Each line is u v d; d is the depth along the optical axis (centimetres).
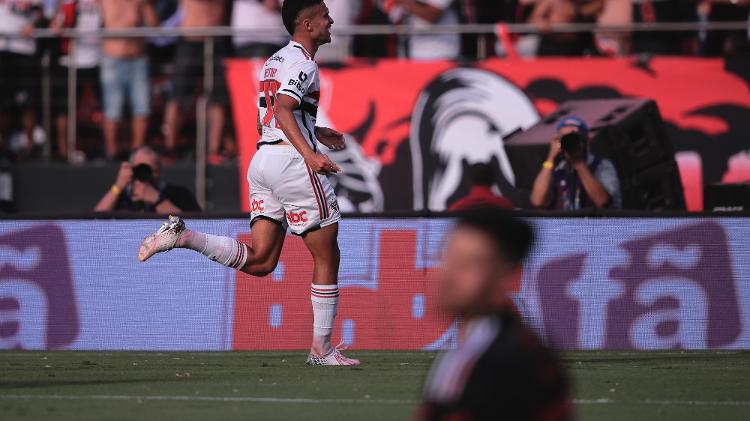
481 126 4184
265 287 3019
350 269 3008
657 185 3747
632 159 3650
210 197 4334
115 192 3606
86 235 3088
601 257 2967
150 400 1834
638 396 1891
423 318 2981
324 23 2338
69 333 3077
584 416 1667
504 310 801
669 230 2967
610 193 3353
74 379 2156
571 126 3294
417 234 2998
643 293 2961
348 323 2998
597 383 2069
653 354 2772
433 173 4178
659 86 4153
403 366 2384
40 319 3091
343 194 4197
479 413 753
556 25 4347
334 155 4203
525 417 756
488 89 4188
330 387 2006
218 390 1967
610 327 2952
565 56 4412
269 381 2095
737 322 2953
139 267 3061
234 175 4319
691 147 4128
